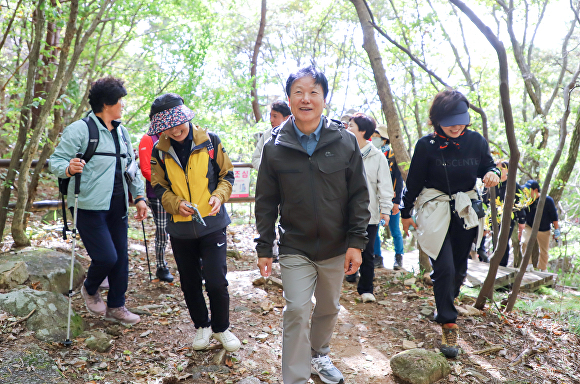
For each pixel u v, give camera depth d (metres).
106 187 3.25
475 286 4.54
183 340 3.26
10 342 2.81
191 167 2.83
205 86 8.40
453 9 10.87
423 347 3.25
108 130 3.33
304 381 2.42
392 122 4.77
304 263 2.50
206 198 2.86
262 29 11.07
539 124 8.46
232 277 4.75
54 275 3.86
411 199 3.35
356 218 2.46
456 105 3.04
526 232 7.15
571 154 7.14
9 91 6.21
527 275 5.24
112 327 3.33
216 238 2.90
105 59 8.41
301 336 2.42
